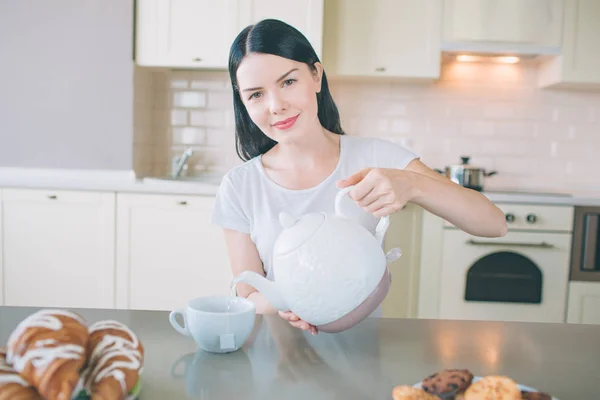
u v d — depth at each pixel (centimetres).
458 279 244
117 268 249
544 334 78
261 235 113
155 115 298
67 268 251
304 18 259
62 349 47
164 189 245
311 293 66
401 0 265
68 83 262
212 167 299
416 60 267
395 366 65
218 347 67
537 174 294
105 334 54
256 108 98
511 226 241
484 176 268
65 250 249
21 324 50
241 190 116
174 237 248
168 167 300
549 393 59
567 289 244
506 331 79
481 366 66
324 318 68
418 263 246
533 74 291
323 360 66
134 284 250
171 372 62
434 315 246
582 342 75
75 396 49
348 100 293
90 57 261
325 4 266
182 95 297
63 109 264
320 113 122
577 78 266
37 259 250
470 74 291
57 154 266
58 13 260
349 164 115
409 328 79
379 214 80
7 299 252
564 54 265
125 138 264
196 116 297
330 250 66
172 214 246
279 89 95
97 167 265
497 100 292
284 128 97
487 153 294
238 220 116
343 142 118
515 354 70
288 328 79
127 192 247
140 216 247
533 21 264
